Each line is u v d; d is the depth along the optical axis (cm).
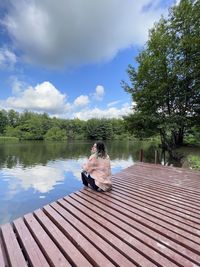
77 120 6788
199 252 196
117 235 227
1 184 868
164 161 1512
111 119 6519
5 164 1377
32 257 185
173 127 1395
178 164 1255
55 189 797
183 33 1480
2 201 651
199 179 529
